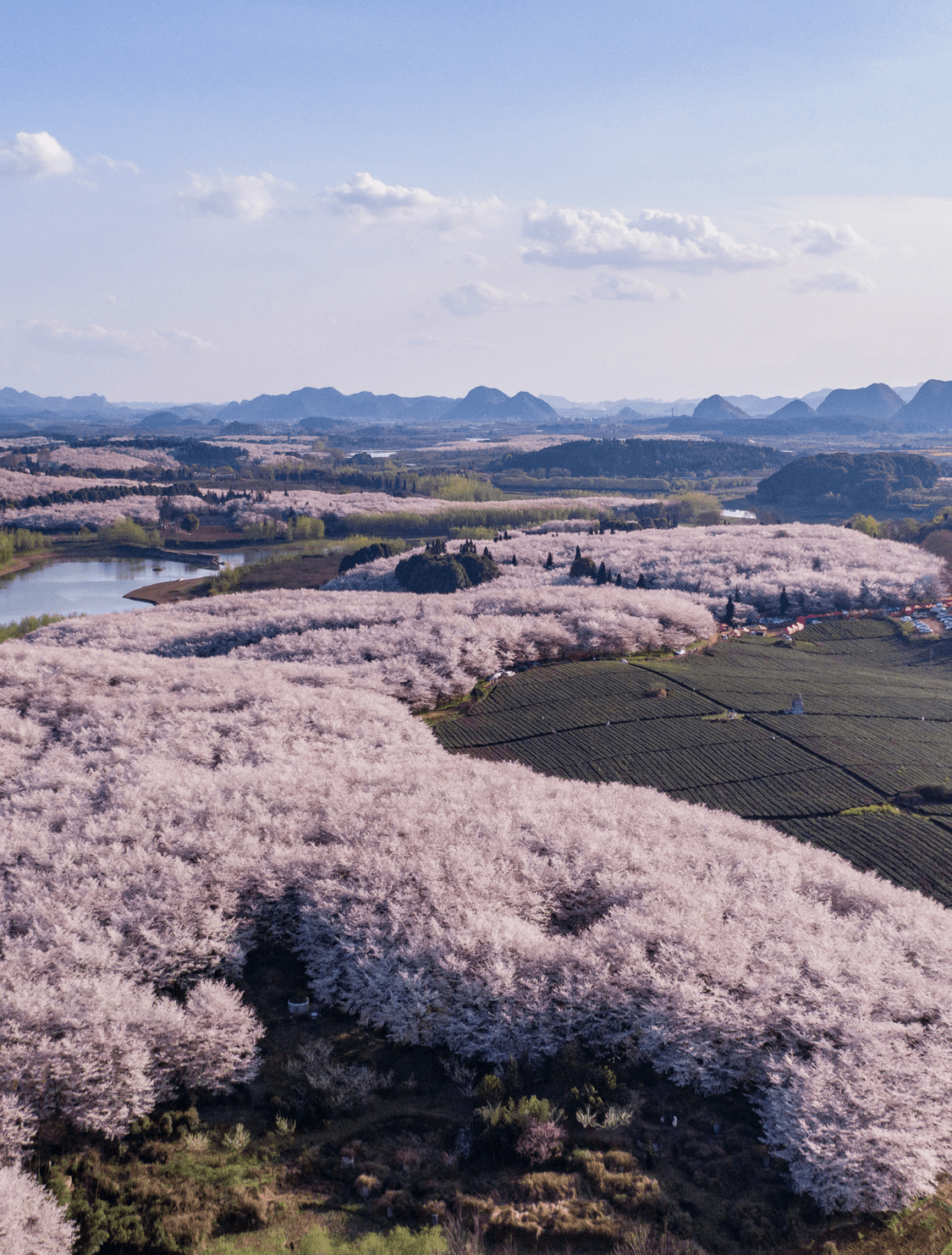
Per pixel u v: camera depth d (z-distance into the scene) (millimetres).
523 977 48375
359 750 88500
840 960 50000
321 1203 38969
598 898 58312
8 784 79875
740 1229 36906
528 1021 46781
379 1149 41781
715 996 46406
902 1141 38812
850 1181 38031
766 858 64688
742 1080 44938
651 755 100062
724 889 57938
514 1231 36969
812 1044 44656
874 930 54344
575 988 47812
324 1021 50094
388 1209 38250
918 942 53281
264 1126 43156
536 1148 40562
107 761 84375
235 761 83125
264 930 56781
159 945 50312
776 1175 39875
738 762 97125
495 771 83750
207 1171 40250
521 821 67312
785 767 95562
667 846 64688
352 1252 36188
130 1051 42625
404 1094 45156
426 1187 39406
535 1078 45438
